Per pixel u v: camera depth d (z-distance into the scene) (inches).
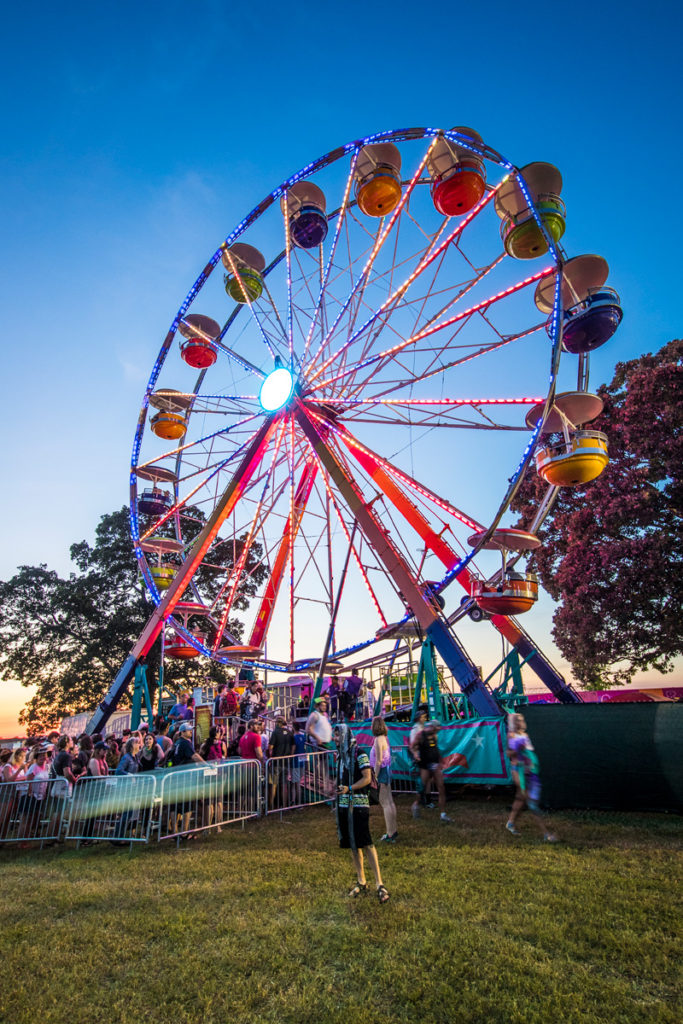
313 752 468.4
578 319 501.0
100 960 189.6
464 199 538.6
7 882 287.6
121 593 1357.0
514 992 155.2
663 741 359.3
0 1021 156.1
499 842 308.8
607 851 278.1
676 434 869.2
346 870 271.0
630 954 172.9
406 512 747.4
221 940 197.9
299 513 829.2
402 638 630.5
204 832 381.1
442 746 464.8
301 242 673.6
